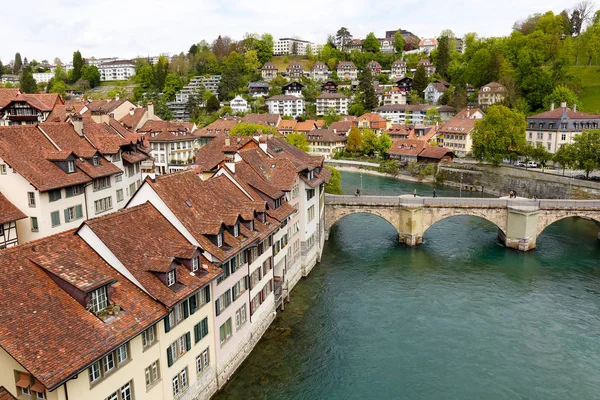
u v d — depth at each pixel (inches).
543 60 6924.2
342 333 2018.9
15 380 943.7
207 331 1459.2
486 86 7111.2
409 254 3073.3
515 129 5078.7
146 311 1154.7
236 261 1648.6
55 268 1069.8
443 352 1898.4
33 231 1828.2
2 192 1822.1
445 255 3063.5
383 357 1851.6
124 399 1110.4
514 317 2203.5
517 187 4731.8
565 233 3592.5
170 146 4436.5
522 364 1828.2
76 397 969.5
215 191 1824.6
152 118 5132.9
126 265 1201.4
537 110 6505.9
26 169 1800.0
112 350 1019.3
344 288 2497.5
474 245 3275.1
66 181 1913.1
